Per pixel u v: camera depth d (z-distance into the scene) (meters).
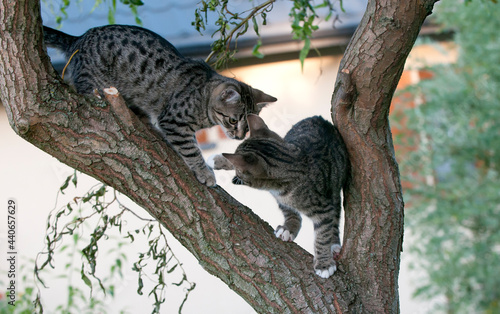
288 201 3.88
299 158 3.85
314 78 7.19
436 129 7.32
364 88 3.26
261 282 3.30
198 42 6.64
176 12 7.02
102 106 3.19
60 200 6.86
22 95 3.00
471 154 7.30
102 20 6.75
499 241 7.29
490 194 7.02
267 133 4.08
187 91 4.14
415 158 7.37
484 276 7.20
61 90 3.10
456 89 7.15
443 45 7.78
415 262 7.70
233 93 4.13
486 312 7.29
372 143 3.40
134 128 3.23
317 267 3.46
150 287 6.73
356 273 3.51
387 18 3.09
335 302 3.32
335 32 6.88
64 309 5.93
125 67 4.11
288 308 3.29
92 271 3.60
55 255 6.61
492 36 6.99
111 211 6.68
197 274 7.03
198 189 3.35
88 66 3.99
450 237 7.29
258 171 3.76
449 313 7.52
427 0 3.06
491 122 7.34
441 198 7.35
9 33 2.94
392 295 3.52
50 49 4.46
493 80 7.18
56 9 5.61
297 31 4.52
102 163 3.18
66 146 3.13
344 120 3.40
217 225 3.32
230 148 6.56
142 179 3.23
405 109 7.34
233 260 3.32
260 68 7.18
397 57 3.16
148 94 4.21
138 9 6.84
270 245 3.41
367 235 3.47
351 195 3.54
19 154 7.00
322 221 3.73
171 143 4.02
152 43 4.20
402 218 3.52
